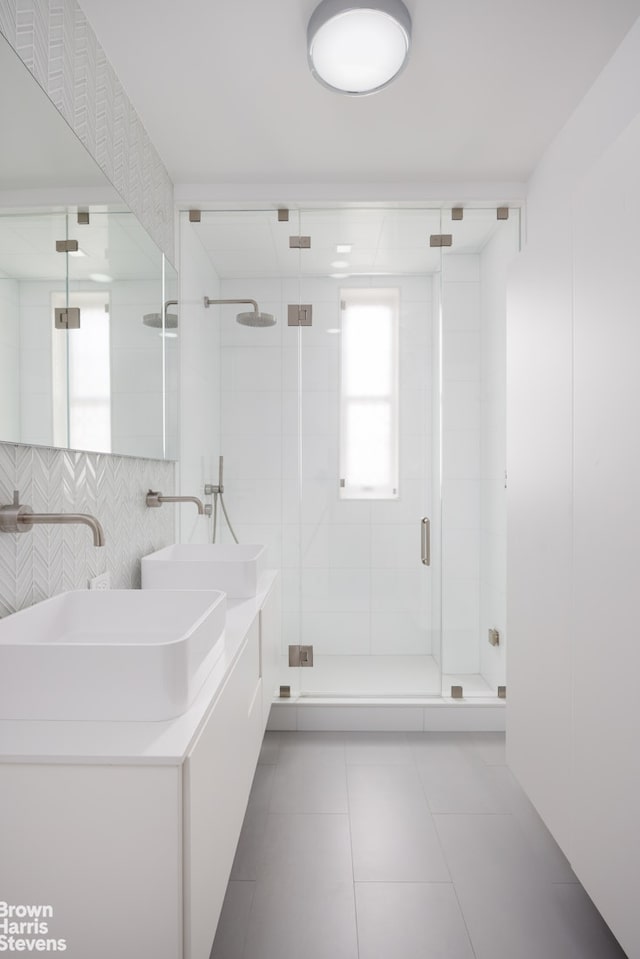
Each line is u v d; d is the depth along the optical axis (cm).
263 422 284
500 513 290
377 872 170
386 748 253
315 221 276
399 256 279
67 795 90
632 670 123
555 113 214
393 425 284
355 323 282
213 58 182
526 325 189
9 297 120
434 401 283
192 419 281
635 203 122
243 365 283
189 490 280
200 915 98
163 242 248
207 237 277
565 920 152
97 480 175
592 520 142
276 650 253
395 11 157
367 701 274
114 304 180
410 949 142
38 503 140
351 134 227
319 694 280
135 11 163
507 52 181
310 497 285
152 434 218
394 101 205
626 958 140
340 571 284
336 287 282
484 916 153
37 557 140
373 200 265
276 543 285
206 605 147
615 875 129
